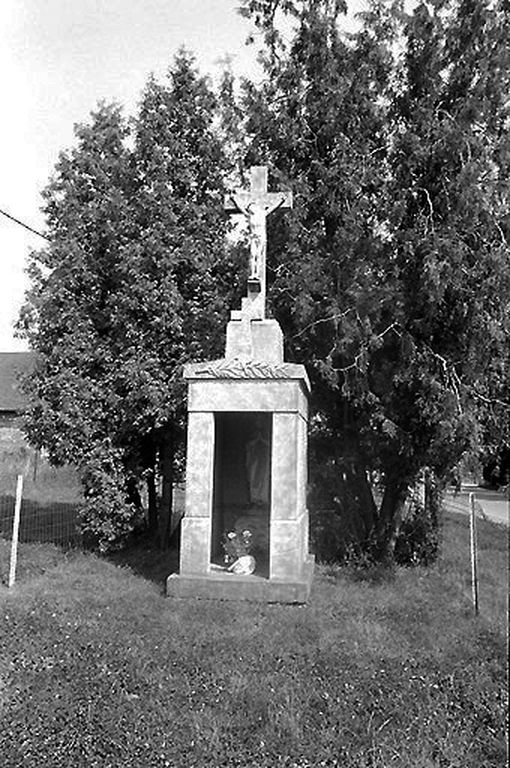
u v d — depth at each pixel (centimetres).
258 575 1025
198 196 1433
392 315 1188
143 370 1295
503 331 1156
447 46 1223
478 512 1817
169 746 496
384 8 1259
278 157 1329
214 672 659
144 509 1549
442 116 1203
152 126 1405
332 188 1235
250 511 1238
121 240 1362
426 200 1202
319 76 1300
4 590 1041
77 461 1348
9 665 670
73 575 1165
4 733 511
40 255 1402
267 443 1252
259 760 480
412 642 787
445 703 583
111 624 826
